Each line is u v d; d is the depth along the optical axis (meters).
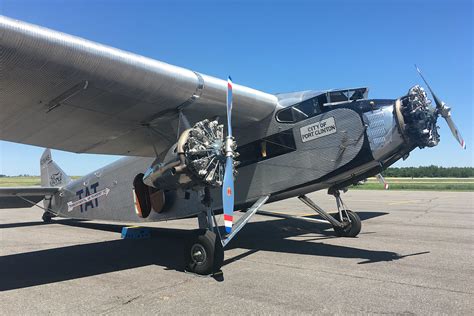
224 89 5.77
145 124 6.28
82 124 6.06
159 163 5.55
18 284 4.94
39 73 4.46
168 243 8.09
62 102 5.24
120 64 4.67
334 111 6.24
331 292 4.30
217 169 5.32
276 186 6.68
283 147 6.64
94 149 7.29
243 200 7.04
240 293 4.35
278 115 6.72
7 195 10.55
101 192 9.66
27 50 4.05
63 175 11.39
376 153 5.88
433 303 3.89
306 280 4.82
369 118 5.97
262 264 5.77
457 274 5.01
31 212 17.83
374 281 4.72
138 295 4.39
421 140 5.75
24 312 3.91
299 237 8.23
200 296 4.29
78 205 10.53
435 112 6.00
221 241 5.40
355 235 8.02
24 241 8.52
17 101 5.09
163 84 5.17
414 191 30.36
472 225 9.82
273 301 4.04
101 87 4.93
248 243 7.62
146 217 8.37
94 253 7.02
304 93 6.70
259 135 6.91
